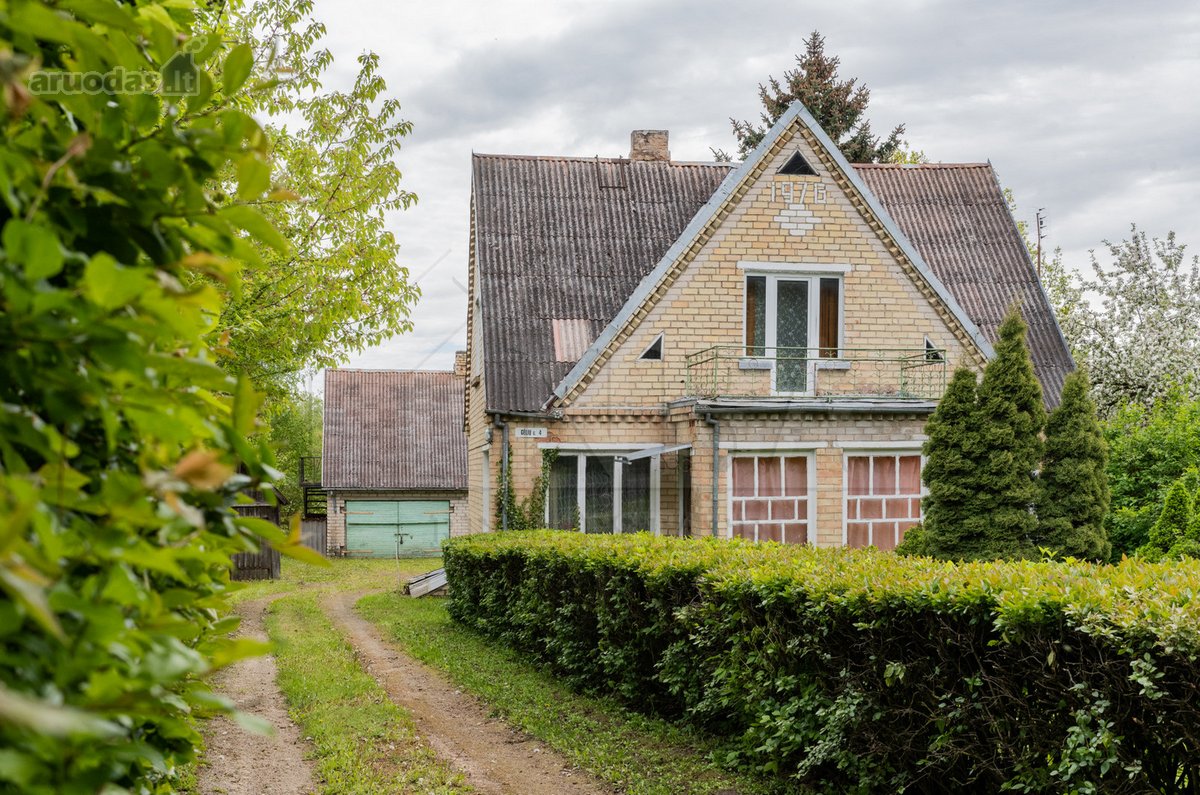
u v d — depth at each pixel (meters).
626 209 19.28
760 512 15.91
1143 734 4.37
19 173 1.29
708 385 16.58
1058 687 4.68
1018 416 12.40
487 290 17.62
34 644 1.15
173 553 1.31
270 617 16.70
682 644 7.78
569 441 16.52
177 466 1.27
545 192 19.22
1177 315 29.25
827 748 5.92
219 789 6.53
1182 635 4.05
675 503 16.55
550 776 6.98
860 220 17.12
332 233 12.34
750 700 6.80
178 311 1.31
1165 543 13.73
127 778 1.84
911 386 17.00
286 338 12.18
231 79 1.60
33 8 1.21
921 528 13.90
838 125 38.34
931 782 5.62
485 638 13.57
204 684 1.93
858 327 17.08
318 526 35.88
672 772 6.82
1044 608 4.70
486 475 18.27
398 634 14.16
